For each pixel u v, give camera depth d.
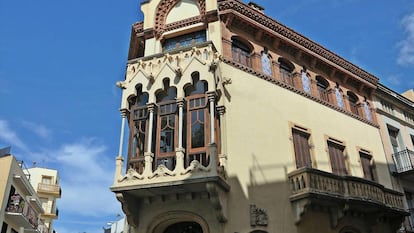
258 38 16.88
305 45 18.30
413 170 19.14
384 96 22.45
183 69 13.67
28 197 33.72
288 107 16.25
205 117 12.82
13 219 28.89
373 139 19.81
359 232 15.18
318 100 17.86
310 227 13.41
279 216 13.09
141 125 13.37
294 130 15.99
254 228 12.50
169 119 13.12
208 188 11.33
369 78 21.25
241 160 13.46
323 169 15.93
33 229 32.31
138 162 12.74
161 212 12.58
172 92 13.68
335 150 17.39
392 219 16.89
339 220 14.10
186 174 11.63
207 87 13.11
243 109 14.56
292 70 17.86
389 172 19.53
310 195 12.89
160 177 11.80
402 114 23.47
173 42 16.53
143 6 17.36
